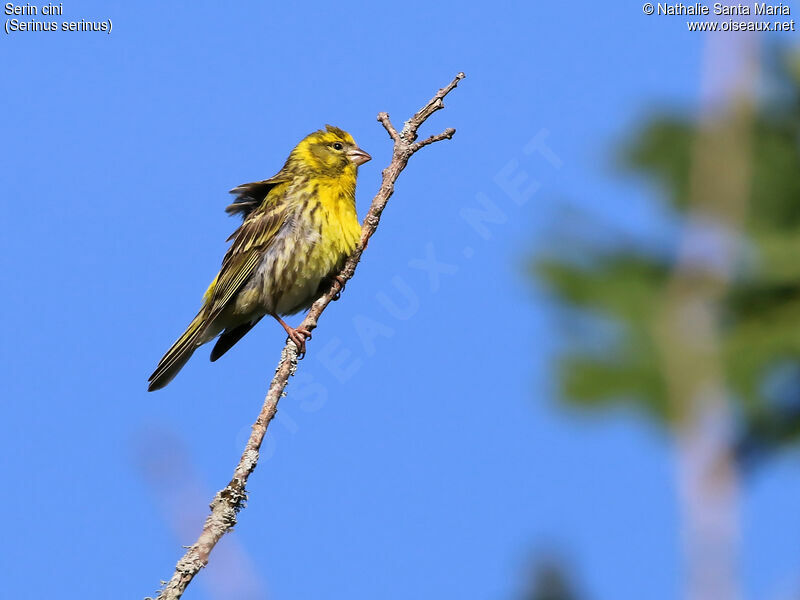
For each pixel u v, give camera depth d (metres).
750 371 4.05
